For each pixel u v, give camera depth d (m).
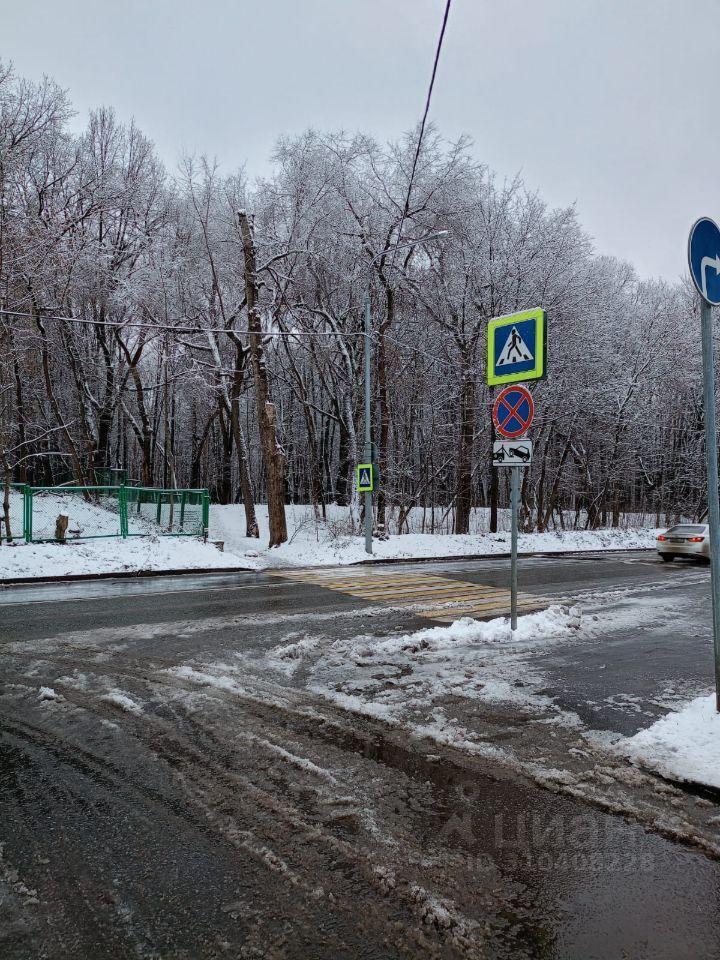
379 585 12.91
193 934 2.52
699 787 3.80
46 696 5.41
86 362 29.16
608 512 44.19
